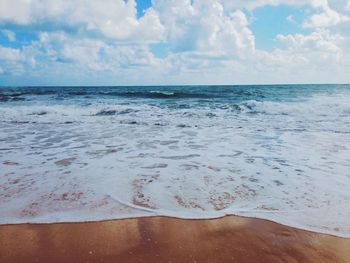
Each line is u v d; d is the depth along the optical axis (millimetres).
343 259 2248
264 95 23312
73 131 8242
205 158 5141
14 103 16875
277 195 3422
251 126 8922
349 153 5477
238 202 3244
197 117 11016
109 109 12828
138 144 6398
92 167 4570
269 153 5504
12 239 2506
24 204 3162
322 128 8445
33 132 8094
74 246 2410
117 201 3248
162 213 2982
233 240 2512
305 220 2828
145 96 23328
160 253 2322
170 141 6727
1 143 6547
